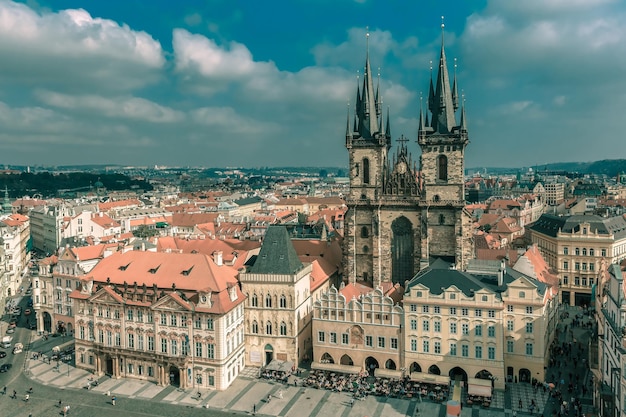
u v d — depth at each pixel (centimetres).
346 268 16925
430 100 16462
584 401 11138
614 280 9812
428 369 12456
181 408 11419
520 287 12000
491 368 11938
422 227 15850
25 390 12406
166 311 12619
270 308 13412
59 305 16375
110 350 13112
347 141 16550
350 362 13175
